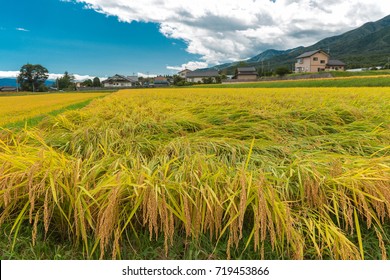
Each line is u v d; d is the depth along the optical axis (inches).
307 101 281.9
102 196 76.7
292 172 92.7
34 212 85.4
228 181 81.0
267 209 70.1
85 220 79.5
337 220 81.2
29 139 142.6
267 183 81.5
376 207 80.7
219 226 76.5
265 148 132.6
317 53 3107.8
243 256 77.3
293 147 138.6
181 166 94.3
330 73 2235.5
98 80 3823.8
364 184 84.2
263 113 204.8
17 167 86.2
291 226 72.6
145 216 80.4
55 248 79.0
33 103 822.5
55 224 86.5
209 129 169.8
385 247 80.5
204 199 74.3
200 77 3863.2
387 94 419.5
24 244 79.1
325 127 188.2
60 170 83.8
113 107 267.0
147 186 75.7
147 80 4456.2
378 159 103.2
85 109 285.4
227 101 297.1
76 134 149.8
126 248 79.1
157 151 129.0
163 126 179.8
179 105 291.7
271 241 72.2
